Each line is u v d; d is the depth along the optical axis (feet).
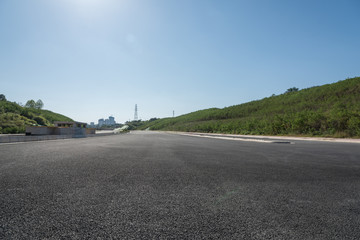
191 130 228.02
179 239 5.52
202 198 9.02
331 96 156.87
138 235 5.74
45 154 24.82
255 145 42.14
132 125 581.94
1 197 8.95
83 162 18.92
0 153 25.70
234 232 5.94
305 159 21.80
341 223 6.58
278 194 9.65
